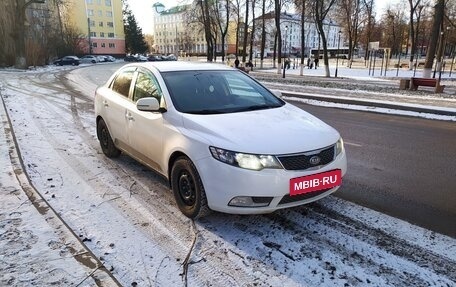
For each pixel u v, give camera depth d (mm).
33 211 3961
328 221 3830
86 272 2938
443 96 14391
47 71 31719
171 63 5188
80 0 87938
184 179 3854
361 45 79000
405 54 72938
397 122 9680
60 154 6098
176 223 3760
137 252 3238
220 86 4719
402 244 3381
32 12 42719
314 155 3516
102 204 4184
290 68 45688
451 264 3072
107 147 5844
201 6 38875
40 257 3129
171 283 2830
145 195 4438
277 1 32438
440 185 4902
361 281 2859
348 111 11617
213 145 3480
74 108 10953
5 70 31328
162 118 4176
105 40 94562
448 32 43188
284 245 3361
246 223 3773
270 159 3344
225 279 2883
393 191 4684
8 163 5539
